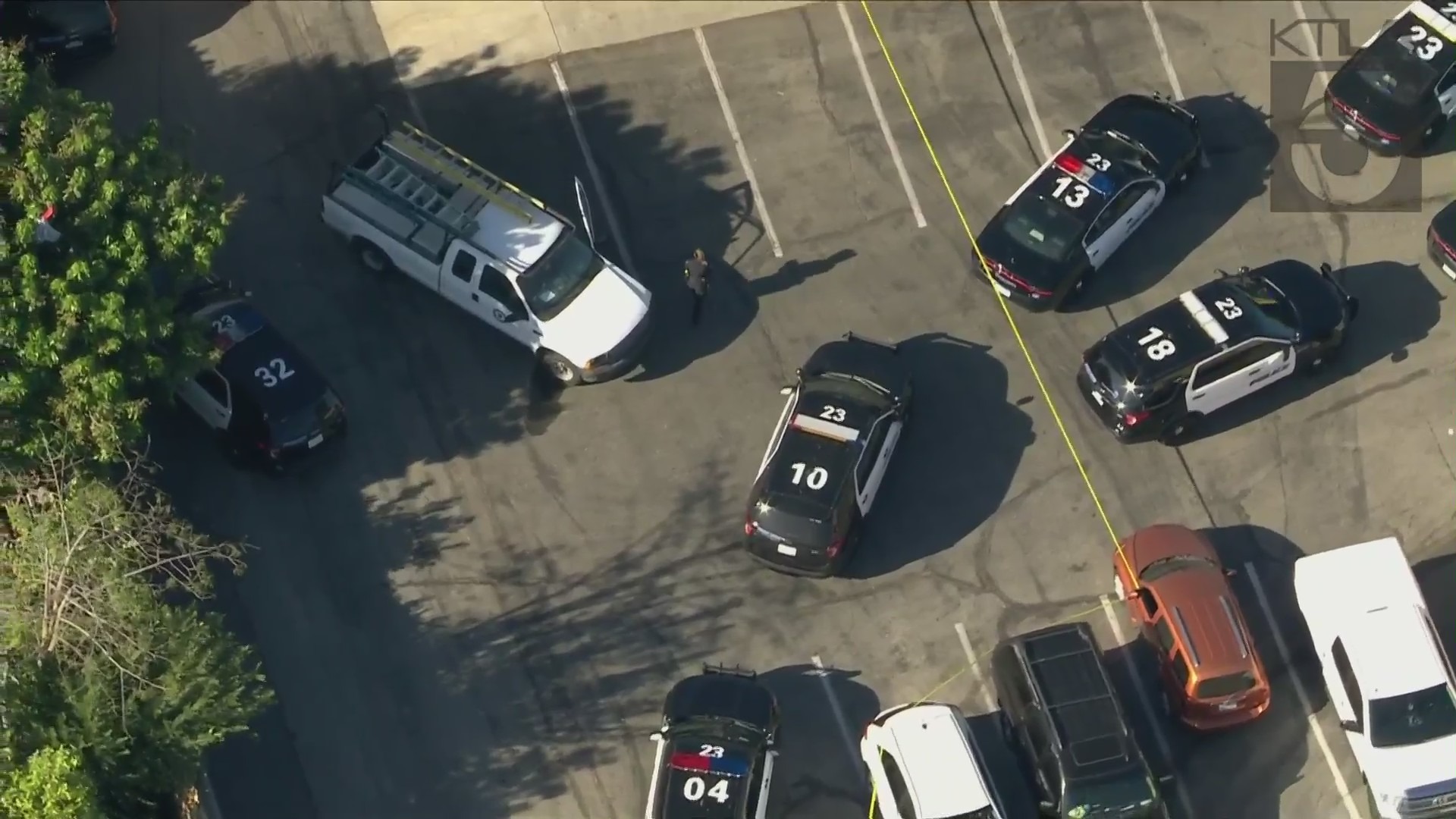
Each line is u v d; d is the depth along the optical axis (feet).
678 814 282.97
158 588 294.25
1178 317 328.70
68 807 251.80
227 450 326.24
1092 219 339.77
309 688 308.40
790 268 352.69
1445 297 348.38
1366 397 338.13
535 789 300.81
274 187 359.46
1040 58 376.27
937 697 308.60
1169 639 298.35
